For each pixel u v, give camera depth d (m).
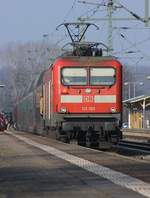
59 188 23.03
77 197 20.81
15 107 137.62
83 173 27.88
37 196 21.17
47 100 57.50
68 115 50.59
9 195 21.48
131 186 23.33
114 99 50.97
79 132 51.66
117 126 50.91
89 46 54.38
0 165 32.34
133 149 53.97
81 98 50.72
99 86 50.88
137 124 136.50
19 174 27.89
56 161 34.28
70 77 50.91
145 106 132.12
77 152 41.22
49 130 58.94
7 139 62.94
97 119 50.75
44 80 61.53
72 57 51.19
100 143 52.12
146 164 32.31
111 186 23.42
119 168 30.08
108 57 51.59
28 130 93.69
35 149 44.91
